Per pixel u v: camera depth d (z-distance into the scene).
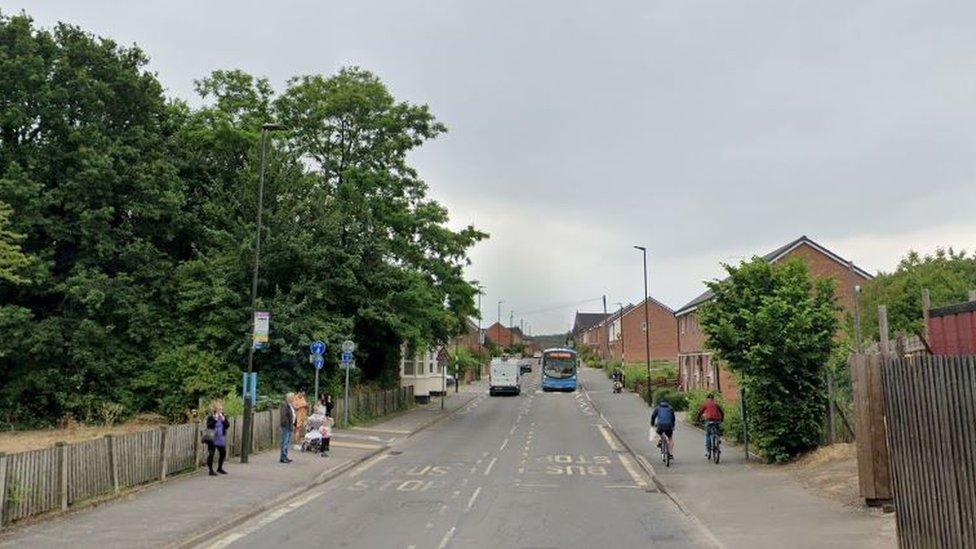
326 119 40.22
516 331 184.12
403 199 40.69
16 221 31.45
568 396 59.28
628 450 25.86
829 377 18.95
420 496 15.95
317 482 17.89
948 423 7.39
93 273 33.09
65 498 12.88
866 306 33.69
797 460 18.67
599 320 150.38
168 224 35.84
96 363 33.12
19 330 31.77
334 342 33.78
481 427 35.59
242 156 37.97
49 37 34.44
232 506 13.77
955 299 30.28
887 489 12.41
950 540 7.36
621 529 12.16
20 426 33.06
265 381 32.97
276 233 34.16
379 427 33.66
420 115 41.09
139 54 37.16
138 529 11.52
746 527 11.78
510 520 13.05
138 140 35.44
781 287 19.55
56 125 33.75
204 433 17.92
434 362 59.19
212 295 33.28
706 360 47.66
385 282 36.66
